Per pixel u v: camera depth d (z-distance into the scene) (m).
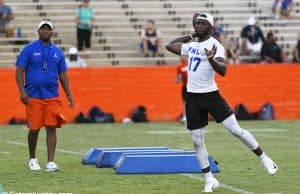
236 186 33.38
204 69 32.12
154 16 97.75
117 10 97.00
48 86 38.56
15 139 59.75
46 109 38.62
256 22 93.69
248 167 40.16
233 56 90.69
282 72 85.81
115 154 40.38
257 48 92.56
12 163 42.56
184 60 75.81
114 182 34.44
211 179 32.00
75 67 82.12
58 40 92.50
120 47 93.44
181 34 96.69
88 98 81.88
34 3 95.06
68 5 95.94
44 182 34.62
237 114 83.25
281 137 60.25
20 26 92.38
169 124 78.06
